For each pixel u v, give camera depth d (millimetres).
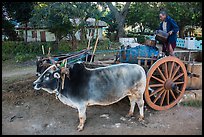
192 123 5406
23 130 5117
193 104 6363
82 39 17109
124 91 5156
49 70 4887
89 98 4953
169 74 5914
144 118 5652
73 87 4879
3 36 18562
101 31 21125
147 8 20719
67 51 15859
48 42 17250
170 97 6344
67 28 15422
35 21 14430
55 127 5258
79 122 5484
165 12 6410
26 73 10344
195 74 6395
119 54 6461
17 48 16172
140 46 6105
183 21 19406
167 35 6160
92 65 6172
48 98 6902
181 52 7582
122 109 6242
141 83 5301
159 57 5930
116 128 5184
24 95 7094
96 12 14930
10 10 15633
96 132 5000
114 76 5035
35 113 5980
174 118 5668
